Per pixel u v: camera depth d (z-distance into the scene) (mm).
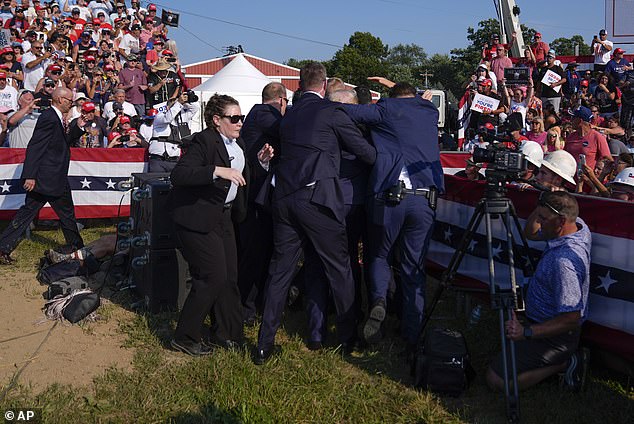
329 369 4582
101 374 4473
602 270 4422
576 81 16391
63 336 5152
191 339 4809
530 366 4234
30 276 6695
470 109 13773
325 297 5051
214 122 4770
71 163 9102
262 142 5402
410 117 4859
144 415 3885
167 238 5574
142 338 5078
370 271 4965
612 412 4035
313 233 4660
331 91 5602
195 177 4461
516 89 12914
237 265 5492
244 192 4996
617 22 12320
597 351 4586
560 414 4004
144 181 5762
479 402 4211
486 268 5535
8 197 8734
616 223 4320
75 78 13180
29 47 13961
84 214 9242
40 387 4262
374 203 4832
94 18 16906
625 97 14602
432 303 4742
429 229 4867
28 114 9031
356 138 4715
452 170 9656
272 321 4688
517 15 19766
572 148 8766
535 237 4625
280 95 5531
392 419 3957
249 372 4422
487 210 4332
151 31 17828
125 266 6492
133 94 13453
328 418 3930
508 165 4246
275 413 3928
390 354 4930
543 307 4238
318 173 4605
